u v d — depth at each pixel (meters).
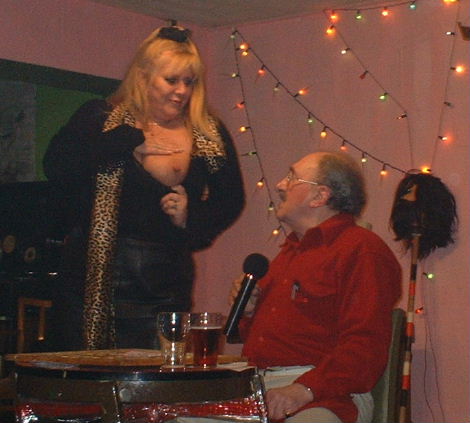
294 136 5.09
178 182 4.87
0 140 6.20
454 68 4.55
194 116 4.97
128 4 4.79
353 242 2.85
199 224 5.00
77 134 4.70
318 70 5.02
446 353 4.52
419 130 4.64
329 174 3.02
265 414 2.13
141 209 4.72
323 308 2.84
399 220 4.48
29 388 2.06
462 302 4.47
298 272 2.92
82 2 4.67
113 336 4.60
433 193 4.45
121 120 4.72
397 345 2.89
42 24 4.47
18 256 4.71
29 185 4.71
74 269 4.60
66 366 2.10
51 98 5.96
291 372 2.83
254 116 5.25
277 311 2.92
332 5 4.87
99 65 4.74
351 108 4.88
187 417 2.45
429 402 4.56
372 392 2.88
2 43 4.30
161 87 4.79
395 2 4.73
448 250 4.52
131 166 4.70
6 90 6.24
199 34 5.37
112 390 1.94
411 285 4.29
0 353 4.61
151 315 4.77
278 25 5.17
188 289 5.08
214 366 2.21
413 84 4.67
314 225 3.04
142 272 4.72
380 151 4.77
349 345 2.67
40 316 4.64
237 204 5.21
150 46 4.82
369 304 2.72
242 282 2.85
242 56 5.30
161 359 2.19
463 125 4.51
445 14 4.57
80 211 4.63
